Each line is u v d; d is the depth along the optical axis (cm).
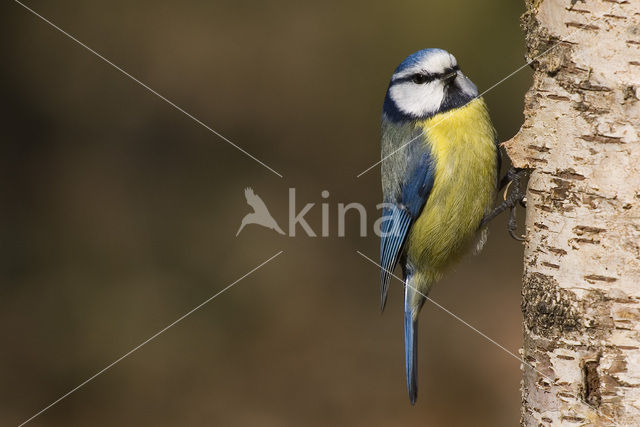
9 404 1023
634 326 410
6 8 1588
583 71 420
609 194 414
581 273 424
